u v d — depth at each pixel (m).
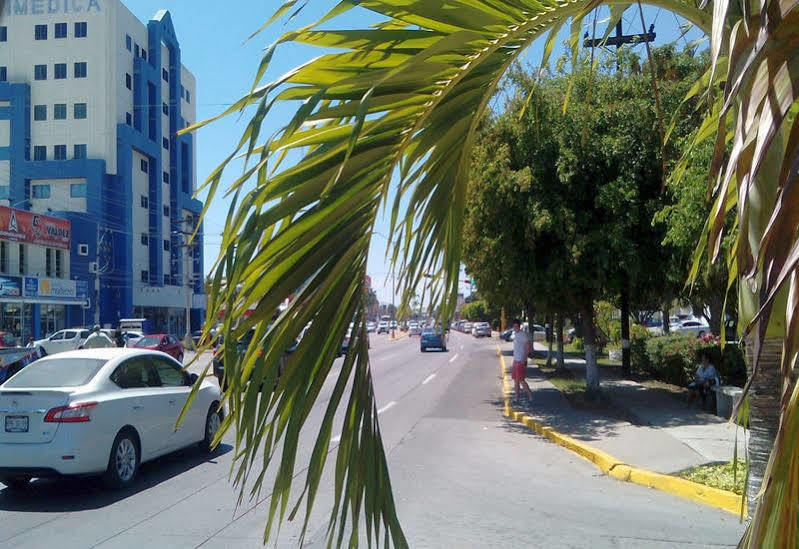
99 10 55.12
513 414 14.86
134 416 8.78
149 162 62.06
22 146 54.22
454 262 2.78
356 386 2.38
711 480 8.16
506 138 14.07
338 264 2.26
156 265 61.84
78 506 7.73
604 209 13.80
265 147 1.85
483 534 6.48
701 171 9.36
